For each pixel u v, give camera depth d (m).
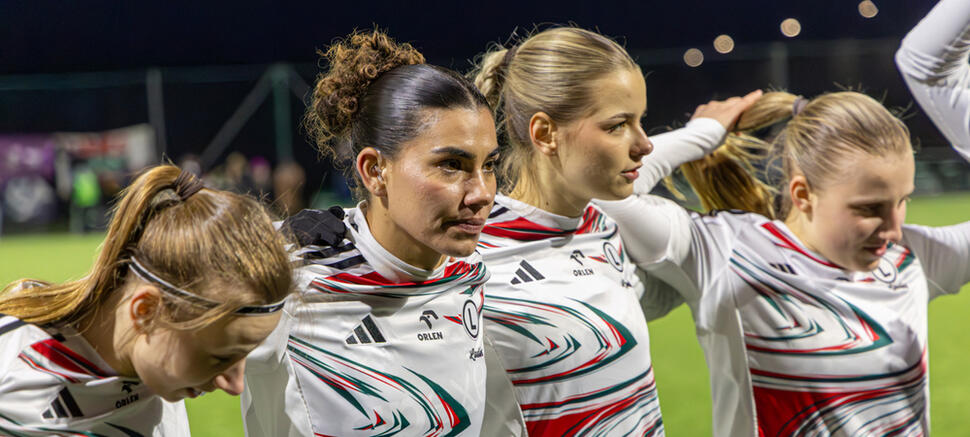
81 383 1.39
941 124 2.31
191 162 14.21
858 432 2.29
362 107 1.69
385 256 1.73
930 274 2.44
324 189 14.93
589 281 2.11
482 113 1.64
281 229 1.74
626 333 2.12
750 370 2.37
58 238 15.34
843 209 2.19
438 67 1.67
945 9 2.18
